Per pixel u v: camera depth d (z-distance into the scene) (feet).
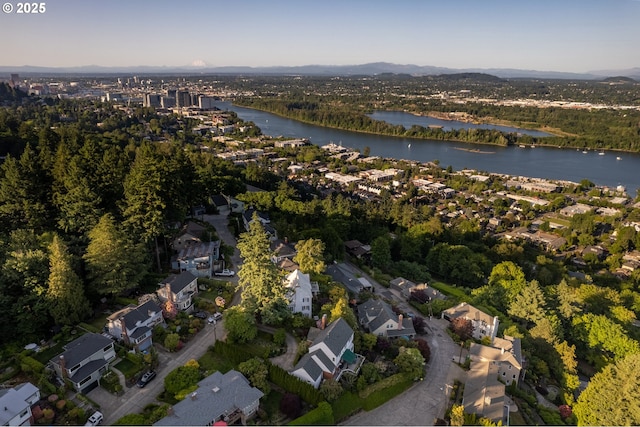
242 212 495.82
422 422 223.51
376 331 291.17
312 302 302.86
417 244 488.02
